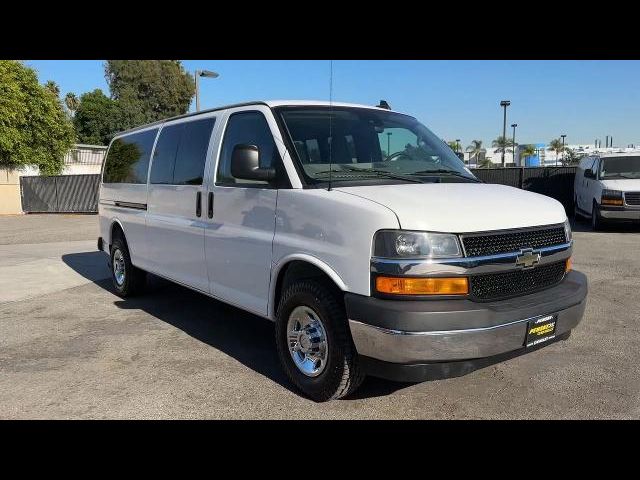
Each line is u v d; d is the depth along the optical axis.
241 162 3.95
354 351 3.57
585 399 3.88
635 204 13.08
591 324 5.69
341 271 3.49
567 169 19.09
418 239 3.22
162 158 5.93
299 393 4.02
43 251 12.12
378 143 4.61
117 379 4.35
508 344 3.35
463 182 4.27
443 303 3.22
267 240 4.12
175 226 5.45
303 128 4.26
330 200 3.62
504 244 3.46
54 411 3.78
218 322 6.01
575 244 11.51
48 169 27.22
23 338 5.49
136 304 6.89
